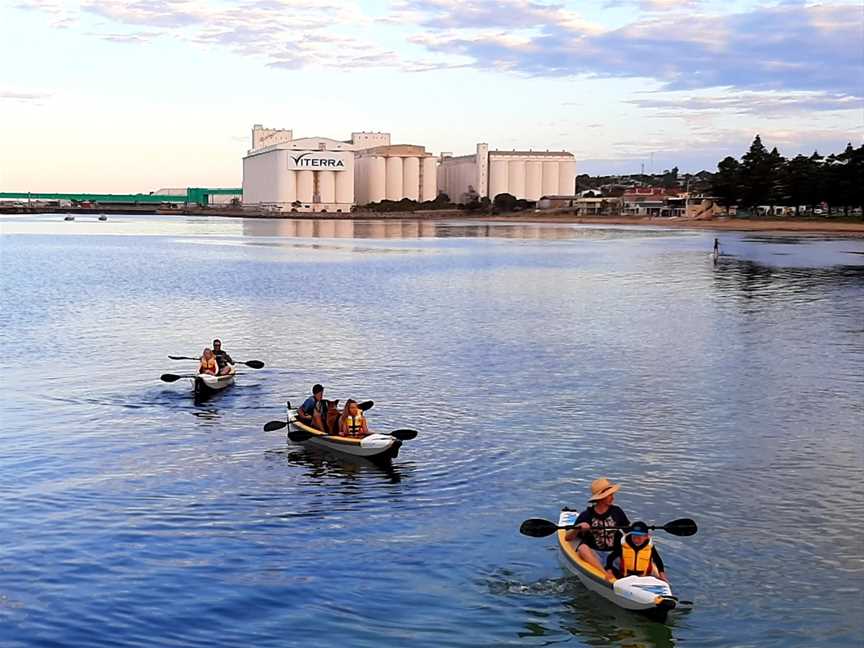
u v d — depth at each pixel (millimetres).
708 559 18109
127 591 16516
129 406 30750
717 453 25141
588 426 28031
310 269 95125
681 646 14938
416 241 162625
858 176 161500
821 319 53062
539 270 93000
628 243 148875
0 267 96562
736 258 107750
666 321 52594
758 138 195000
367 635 15109
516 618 15742
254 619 15578
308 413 26750
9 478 22750
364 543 18766
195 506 20828
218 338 45688
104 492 21750
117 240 166875
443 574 17391
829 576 17375
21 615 15594
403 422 28562
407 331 48406
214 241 163750
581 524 17391
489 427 27922
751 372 36625
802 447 25734
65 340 44781
